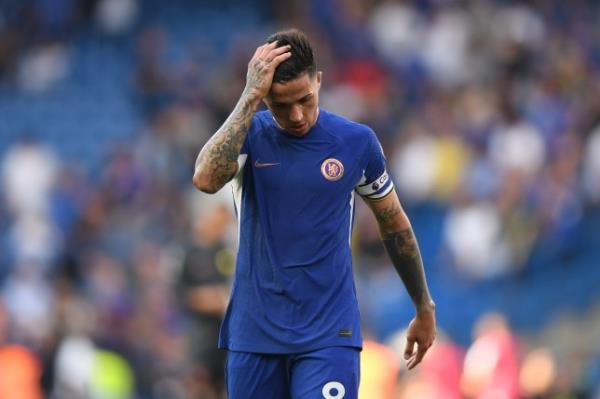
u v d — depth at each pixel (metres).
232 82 73.56
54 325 39.78
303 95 17.62
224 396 37.00
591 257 58.69
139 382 46.72
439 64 75.31
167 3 84.19
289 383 18.50
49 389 39.00
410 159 65.38
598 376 47.75
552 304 57.94
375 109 71.00
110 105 78.31
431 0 78.62
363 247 58.69
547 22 79.38
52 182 67.06
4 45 81.31
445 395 40.47
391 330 55.34
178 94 76.06
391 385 38.47
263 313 18.28
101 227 62.25
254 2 84.94
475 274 58.38
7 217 65.56
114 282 51.75
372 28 78.25
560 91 70.56
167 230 60.44
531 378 39.94
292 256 18.16
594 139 60.28
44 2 82.12
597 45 78.94
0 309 40.47
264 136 18.34
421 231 63.62
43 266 59.12
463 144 65.88
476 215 58.97
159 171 66.69
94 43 82.00
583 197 59.81
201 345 37.03
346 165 18.23
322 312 18.17
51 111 78.25
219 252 37.09
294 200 18.16
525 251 58.31
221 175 17.64
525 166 61.91
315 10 79.69
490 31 76.75
